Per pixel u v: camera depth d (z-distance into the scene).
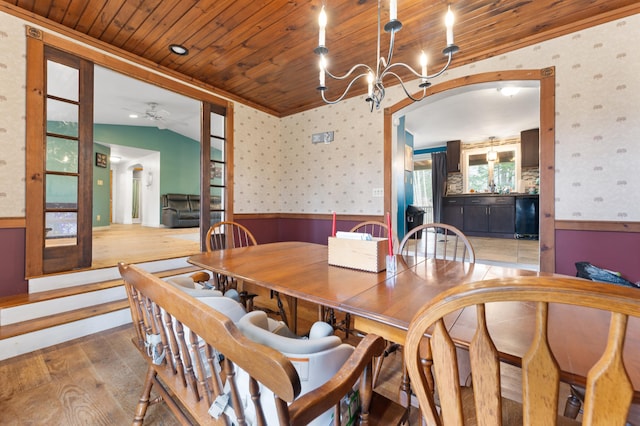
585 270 1.96
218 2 2.07
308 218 4.13
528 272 1.35
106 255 3.40
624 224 2.14
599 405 0.43
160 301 0.86
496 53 2.62
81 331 2.13
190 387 0.89
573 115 2.32
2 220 2.08
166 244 4.48
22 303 2.03
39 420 1.32
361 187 3.60
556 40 2.37
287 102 4.04
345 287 1.14
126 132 6.95
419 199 8.76
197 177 8.47
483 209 6.93
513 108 5.09
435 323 0.54
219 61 2.91
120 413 1.37
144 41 2.56
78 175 2.47
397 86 3.29
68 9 2.15
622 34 2.14
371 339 0.82
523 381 0.48
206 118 3.48
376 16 2.18
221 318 0.62
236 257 1.78
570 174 2.33
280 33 2.43
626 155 2.14
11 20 2.10
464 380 0.92
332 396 0.64
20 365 1.75
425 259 1.67
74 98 2.43
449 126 6.24
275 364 0.51
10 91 2.11
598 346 0.67
